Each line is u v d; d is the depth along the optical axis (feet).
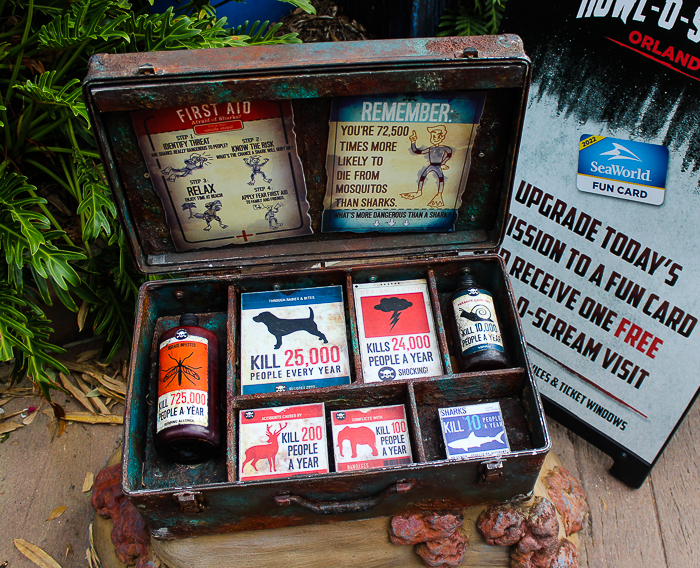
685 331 6.53
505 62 4.86
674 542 7.17
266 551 5.73
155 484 5.57
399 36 11.84
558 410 8.01
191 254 6.25
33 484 7.55
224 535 5.68
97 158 7.79
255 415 5.68
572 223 6.93
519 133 5.38
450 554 5.83
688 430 8.13
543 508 5.95
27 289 7.95
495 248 6.37
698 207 6.00
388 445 5.64
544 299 7.56
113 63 4.77
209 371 5.74
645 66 5.80
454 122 5.42
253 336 6.20
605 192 6.53
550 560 5.99
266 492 5.03
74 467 7.73
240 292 6.47
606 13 5.83
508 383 5.89
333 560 5.86
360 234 6.40
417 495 5.39
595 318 7.19
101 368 8.75
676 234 6.23
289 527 5.76
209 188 5.69
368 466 5.56
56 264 6.89
